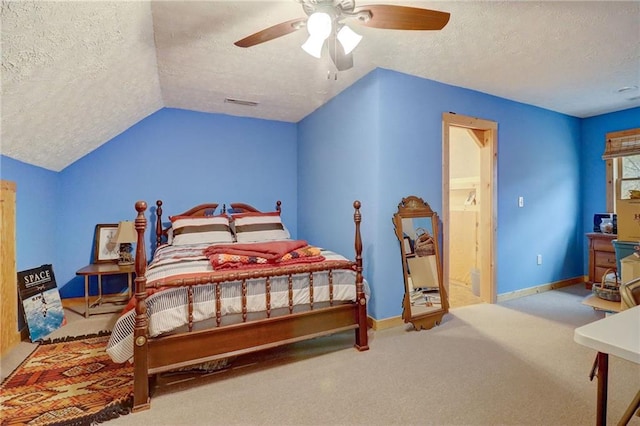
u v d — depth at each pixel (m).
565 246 4.39
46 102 2.21
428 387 1.95
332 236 3.68
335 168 3.60
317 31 1.63
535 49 2.55
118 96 2.87
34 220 2.98
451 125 3.39
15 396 1.88
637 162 4.13
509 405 1.77
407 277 2.92
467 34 2.30
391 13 1.61
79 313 3.35
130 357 1.83
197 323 1.94
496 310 3.41
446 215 3.28
